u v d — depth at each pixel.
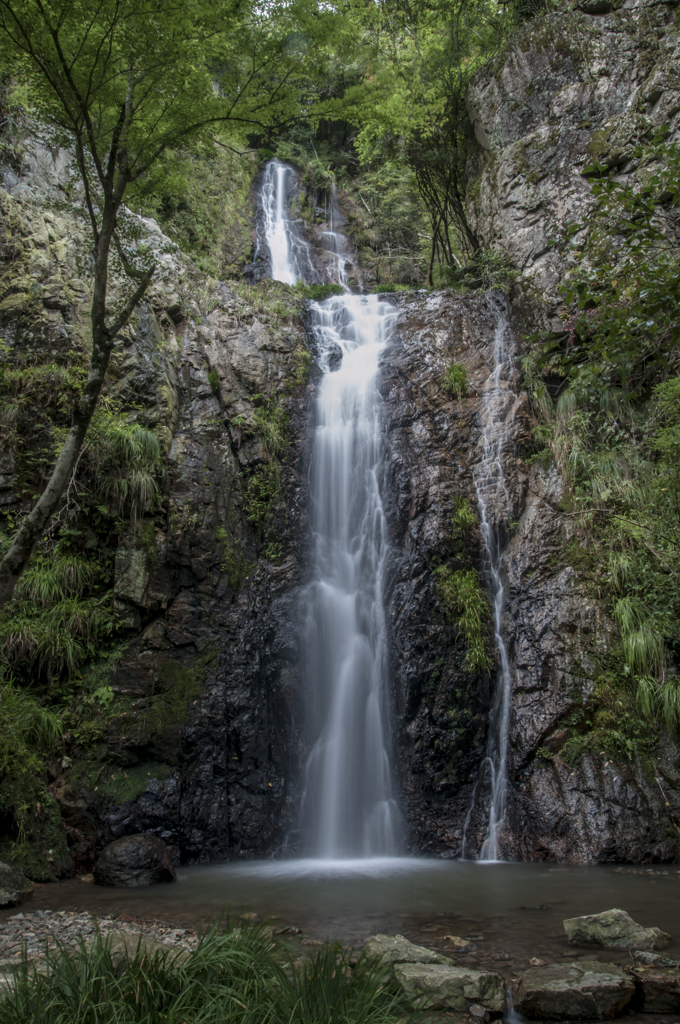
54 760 8.91
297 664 10.64
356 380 13.34
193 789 9.21
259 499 11.82
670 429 10.13
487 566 11.52
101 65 7.16
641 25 13.66
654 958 4.83
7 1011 3.20
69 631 9.64
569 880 7.67
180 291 12.91
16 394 10.77
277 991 3.49
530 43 14.82
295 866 8.71
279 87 7.93
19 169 11.99
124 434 10.48
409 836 9.56
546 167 14.02
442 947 5.34
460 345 13.59
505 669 10.64
